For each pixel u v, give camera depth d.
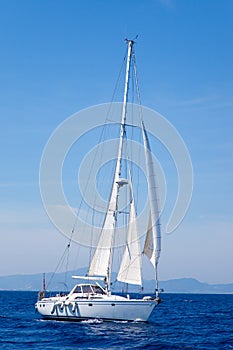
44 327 74.44
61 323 78.00
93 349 55.62
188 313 130.50
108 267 79.56
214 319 107.19
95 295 77.38
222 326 88.50
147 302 73.19
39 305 83.50
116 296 77.00
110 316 74.44
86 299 75.75
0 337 64.81
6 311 123.31
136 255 76.06
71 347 56.91
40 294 84.94
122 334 66.25
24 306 155.62
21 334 67.62
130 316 73.81
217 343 62.97
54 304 80.06
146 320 74.12
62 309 78.81
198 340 65.38
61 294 82.62
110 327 72.06
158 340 62.56
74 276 82.06
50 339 62.72
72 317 77.56
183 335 70.25
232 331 79.50
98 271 80.25
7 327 76.69
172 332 72.75
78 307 76.25
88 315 75.56
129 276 76.00
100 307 74.62
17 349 55.31
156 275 74.12
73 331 69.00
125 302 73.56
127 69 81.06
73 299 76.75
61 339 62.59
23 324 80.69
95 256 80.75
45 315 82.81
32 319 92.38
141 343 59.72
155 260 74.19
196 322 96.44
